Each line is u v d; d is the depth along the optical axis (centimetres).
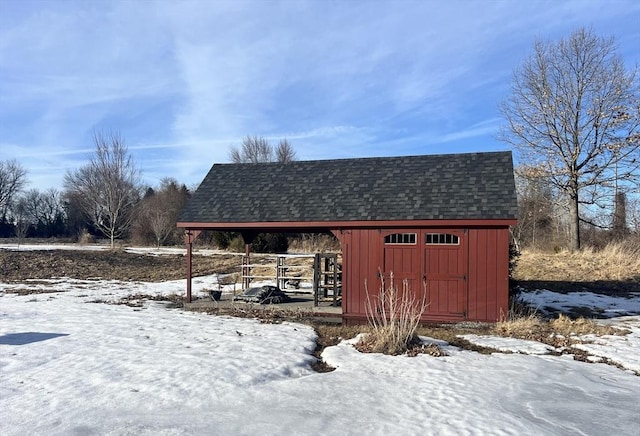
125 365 718
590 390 632
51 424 495
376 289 1195
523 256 2373
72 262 2480
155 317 1171
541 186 3030
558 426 507
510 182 1198
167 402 565
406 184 1284
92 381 640
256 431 482
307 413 535
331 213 1234
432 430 489
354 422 509
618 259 2159
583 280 1903
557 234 3238
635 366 755
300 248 3425
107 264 2542
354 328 1040
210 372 685
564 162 2622
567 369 733
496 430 489
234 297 1383
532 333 1001
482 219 1099
